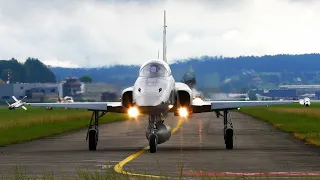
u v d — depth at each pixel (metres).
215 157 67.12
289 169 55.78
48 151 77.38
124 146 85.00
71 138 103.56
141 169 56.19
